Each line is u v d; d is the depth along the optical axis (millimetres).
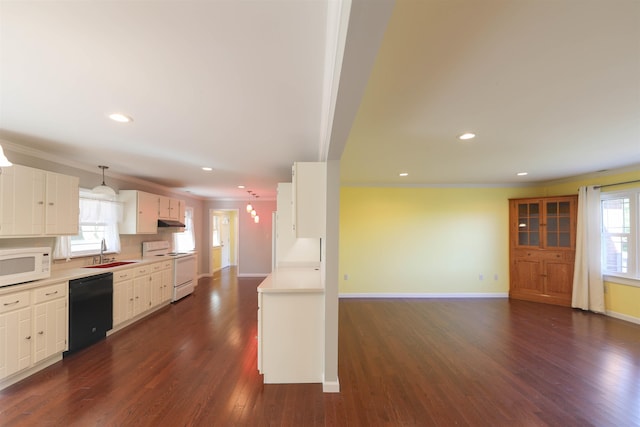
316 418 2115
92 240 4145
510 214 5633
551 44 1380
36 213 2922
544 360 3021
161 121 2336
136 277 4184
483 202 5723
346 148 3193
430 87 1805
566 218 5059
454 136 2766
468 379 2656
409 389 2500
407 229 5742
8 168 2676
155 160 3652
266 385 2559
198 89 1810
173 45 1365
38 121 2324
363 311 4797
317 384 2590
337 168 2545
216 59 1486
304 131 2588
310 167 2695
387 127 2521
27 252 2680
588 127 2514
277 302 2641
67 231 3275
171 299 5254
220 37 1308
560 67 1586
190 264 5910
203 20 1198
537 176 4922
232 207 8078
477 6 1132
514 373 2758
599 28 1265
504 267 5699
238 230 8062
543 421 2088
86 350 3227
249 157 3506
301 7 1133
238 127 2477
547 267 5223
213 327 3990
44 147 3059
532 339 3586
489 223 5711
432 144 3031
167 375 2691
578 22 1226
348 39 943
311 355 2625
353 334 3789
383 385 2564
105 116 2232
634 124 2438
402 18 1192
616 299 4391
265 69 1584
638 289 4125
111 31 1260
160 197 5344
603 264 4590
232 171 4363
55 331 2889
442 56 1477
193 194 7258
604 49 1421
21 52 1409
